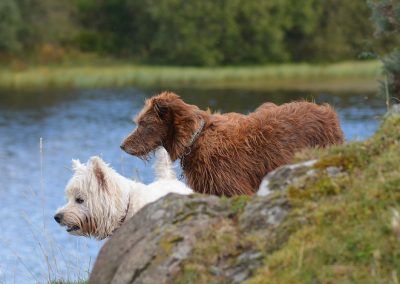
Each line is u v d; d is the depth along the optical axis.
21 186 25.50
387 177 5.79
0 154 33.47
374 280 5.09
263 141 10.40
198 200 6.24
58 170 28.98
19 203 22.17
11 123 44.50
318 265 5.32
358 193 5.74
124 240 6.30
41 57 88.38
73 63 87.38
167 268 5.76
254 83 66.69
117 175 9.09
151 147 10.77
